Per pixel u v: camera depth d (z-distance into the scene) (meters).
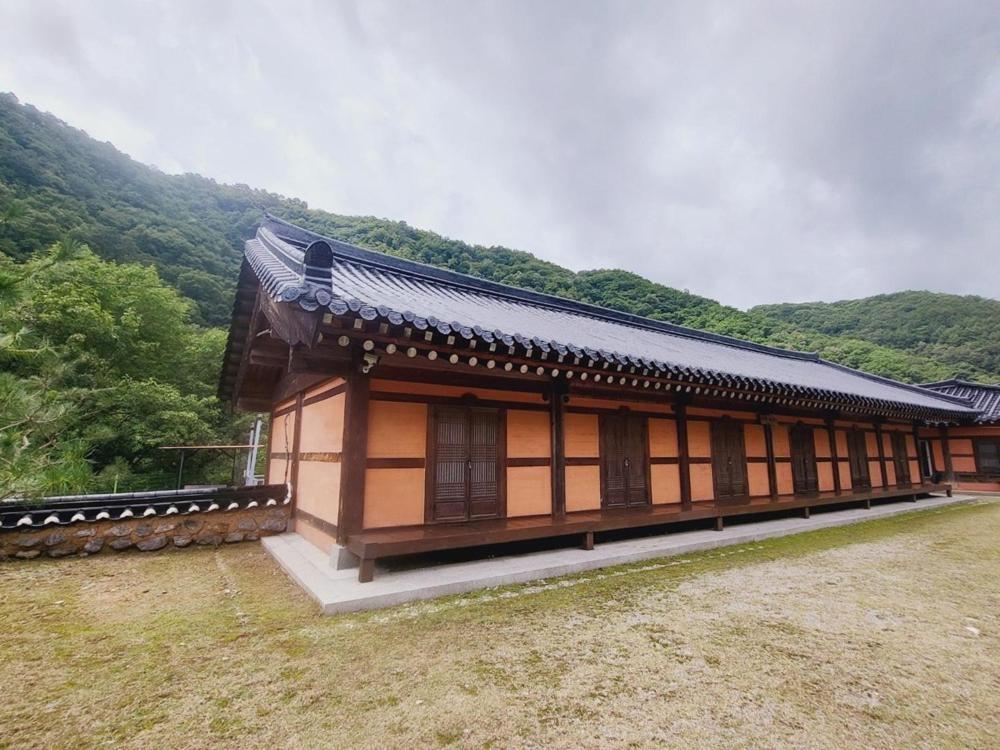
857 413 11.23
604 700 2.84
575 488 6.86
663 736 2.50
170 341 17.94
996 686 3.07
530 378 6.48
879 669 3.27
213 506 6.98
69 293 13.83
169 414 14.13
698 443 8.48
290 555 5.85
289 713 2.67
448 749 2.38
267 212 8.13
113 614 4.16
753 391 7.53
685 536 7.34
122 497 6.91
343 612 4.18
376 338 4.42
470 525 5.75
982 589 5.10
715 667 3.27
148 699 2.79
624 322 12.53
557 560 5.72
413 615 4.16
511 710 2.72
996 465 15.30
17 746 2.34
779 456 9.88
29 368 6.89
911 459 13.66
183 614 4.16
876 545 7.35
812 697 2.90
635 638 3.73
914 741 2.49
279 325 5.29
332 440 5.98
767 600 4.68
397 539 4.89
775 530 8.05
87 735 2.44
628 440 7.53
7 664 3.20
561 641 3.66
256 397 10.00
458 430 5.91
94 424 11.18
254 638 3.66
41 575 5.34
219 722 2.57
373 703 2.78
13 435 4.29
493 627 3.91
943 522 9.70
